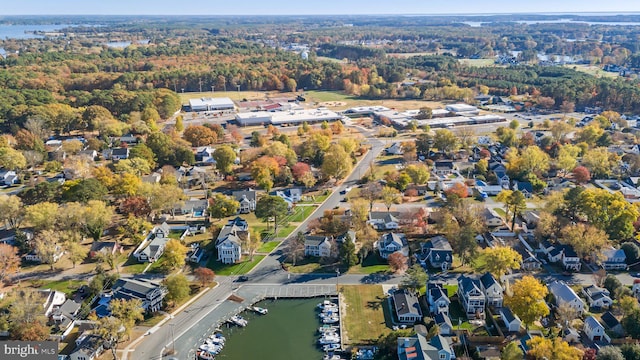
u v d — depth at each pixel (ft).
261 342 354.95
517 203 499.51
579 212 506.89
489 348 336.70
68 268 445.37
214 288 417.28
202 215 555.69
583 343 343.46
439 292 382.63
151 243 474.90
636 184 624.59
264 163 631.15
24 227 511.40
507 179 638.12
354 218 509.35
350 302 396.57
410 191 601.21
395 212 536.01
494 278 407.23
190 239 501.15
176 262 435.94
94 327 352.90
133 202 526.16
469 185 638.53
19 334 338.54
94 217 482.28
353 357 335.47
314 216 553.64
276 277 433.89
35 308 356.59
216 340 352.90
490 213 528.22
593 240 432.25
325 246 464.65
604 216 473.67
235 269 446.60
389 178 625.82
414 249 476.13
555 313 374.22
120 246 480.64
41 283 419.74
